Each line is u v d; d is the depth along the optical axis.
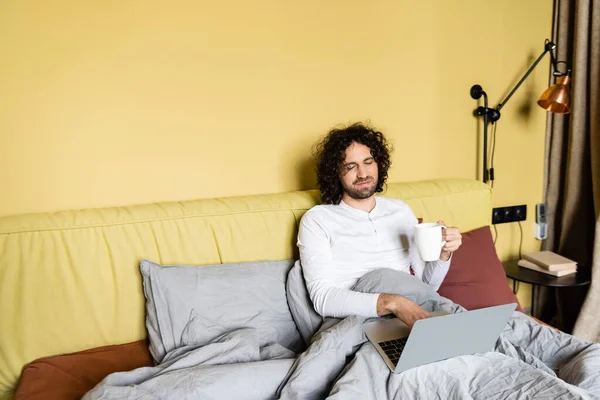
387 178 2.00
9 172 1.50
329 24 1.88
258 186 1.85
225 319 1.41
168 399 1.03
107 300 1.46
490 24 2.18
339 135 1.66
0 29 1.44
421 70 2.08
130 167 1.65
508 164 2.34
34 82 1.49
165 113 1.67
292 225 1.72
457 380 1.10
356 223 1.61
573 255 2.30
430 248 1.32
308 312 1.48
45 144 1.53
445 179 2.16
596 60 2.05
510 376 1.12
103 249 1.47
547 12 2.29
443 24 2.09
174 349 1.33
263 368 1.14
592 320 2.01
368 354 1.20
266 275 1.56
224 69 1.73
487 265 1.79
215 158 1.76
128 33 1.58
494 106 2.26
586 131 2.16
